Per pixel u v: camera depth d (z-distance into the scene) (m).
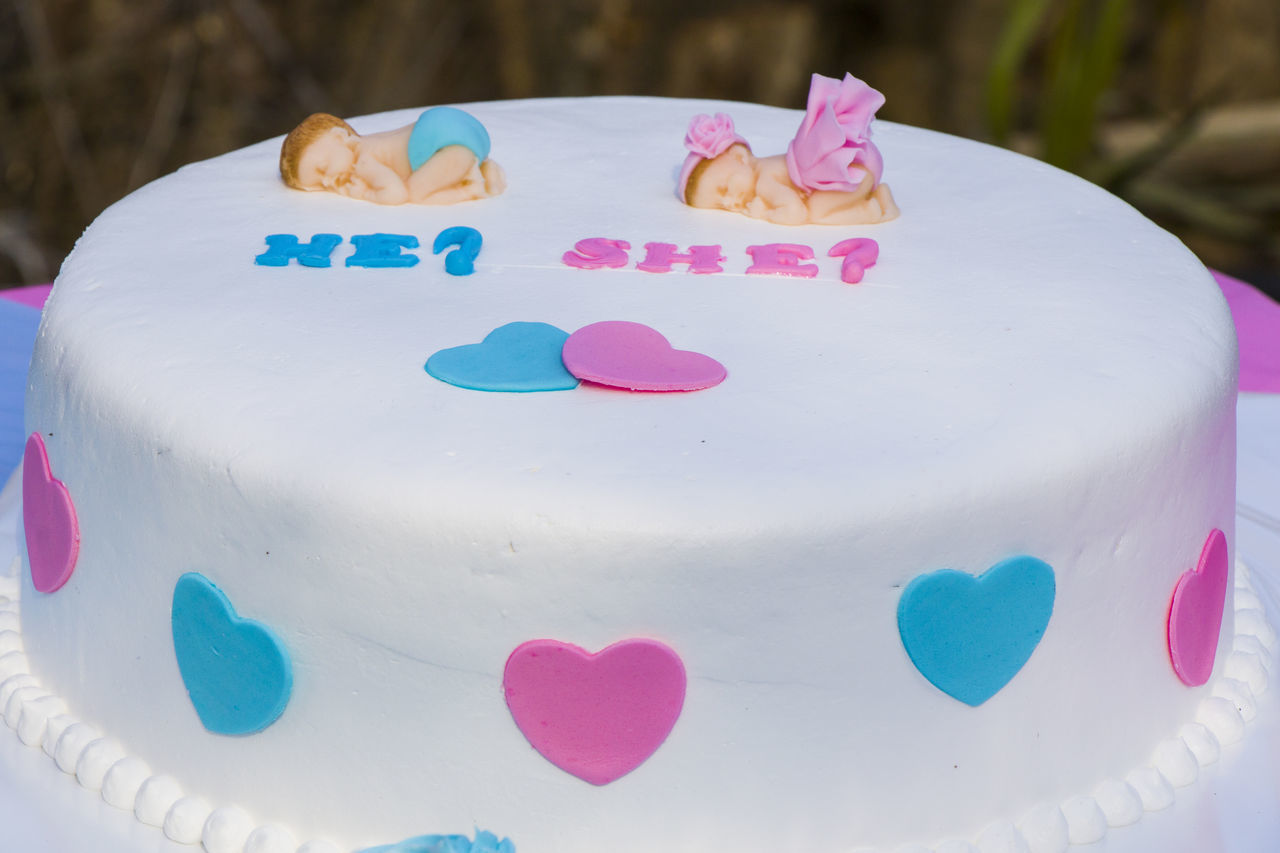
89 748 0.77
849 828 0.73
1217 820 0.77
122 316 0.78
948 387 0.75
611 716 0.71
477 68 2.18
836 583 0.71
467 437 0.73
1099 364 0.77
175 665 0.75
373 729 0.73
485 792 0.72
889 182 0.91
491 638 0.71
